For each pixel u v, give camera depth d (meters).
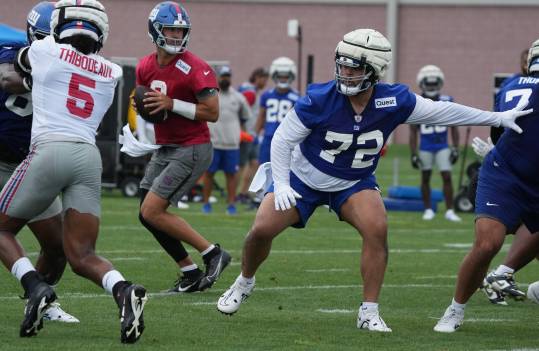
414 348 22.70
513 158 24.23
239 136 55.12
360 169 24.70
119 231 45.44
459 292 24.83
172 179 30.50
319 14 125.44
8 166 24.64
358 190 24.84
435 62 125.56
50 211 24.59
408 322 26.25
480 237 24.12
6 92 23.89
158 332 23.75
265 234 24.70
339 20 125.31
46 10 24.42
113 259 36.59
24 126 24.25
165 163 30.88
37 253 37.25
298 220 25.02
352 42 23.41
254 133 65.44
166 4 29.95
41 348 21.33
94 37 22.70
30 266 22.34
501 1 124.00
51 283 25.38
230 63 126.31
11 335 22.69
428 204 57.12
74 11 22.56
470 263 24.36
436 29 125.25
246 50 126.00
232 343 22.73
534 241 28.91
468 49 125.12
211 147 31.25
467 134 62.19
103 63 23.02
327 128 24.22
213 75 30.55
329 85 24.36
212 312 26.89
